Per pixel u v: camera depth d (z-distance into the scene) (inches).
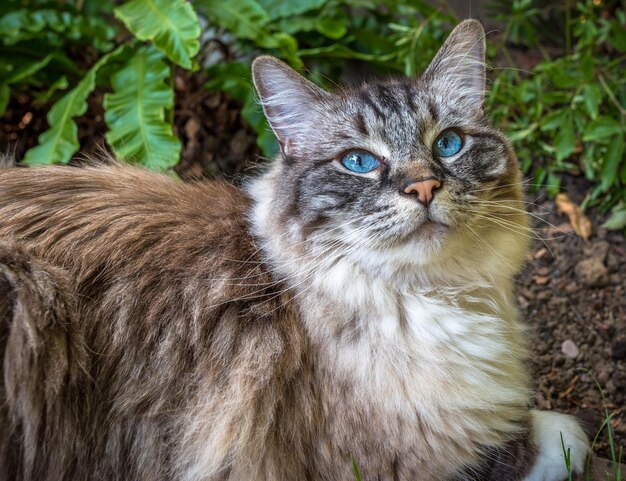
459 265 18.8
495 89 29.8
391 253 18.1
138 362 17.5
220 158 30.7
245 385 17.7
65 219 18.2
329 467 18.1
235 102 31.6
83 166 21.5
